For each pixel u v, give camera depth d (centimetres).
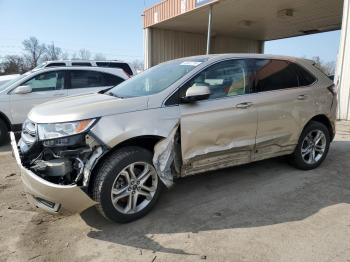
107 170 330
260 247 306
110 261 290
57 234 337
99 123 329
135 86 432
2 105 745
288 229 337
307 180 467
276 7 1382
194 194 424
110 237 329
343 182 461
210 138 392
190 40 2011
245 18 1577
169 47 1920
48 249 310
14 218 371
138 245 314
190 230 338
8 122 758
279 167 520
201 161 394
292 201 401
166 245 312
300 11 1445
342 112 902
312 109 491
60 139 324
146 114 353
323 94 507
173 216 368
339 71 900
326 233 328
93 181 334
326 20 1631
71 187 313
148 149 374
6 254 303
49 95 797
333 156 579
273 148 460
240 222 352
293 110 468
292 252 297
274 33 2016
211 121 390
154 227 345
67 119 327
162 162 360
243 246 308
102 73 871
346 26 876
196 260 289
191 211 379
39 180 320
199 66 402
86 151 324
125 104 352
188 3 1420
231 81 420
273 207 386
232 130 409
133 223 354
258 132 435
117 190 342
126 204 357
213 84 405
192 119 377
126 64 1244
